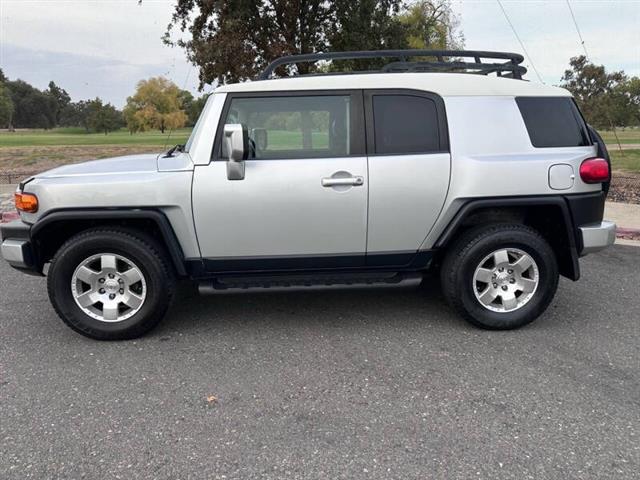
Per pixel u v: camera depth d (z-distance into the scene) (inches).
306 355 145.6
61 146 1194.6
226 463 99.4
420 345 151.2
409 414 115.3
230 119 151.4
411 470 96.7
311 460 100.0
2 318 175.8
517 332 159.9
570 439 105.7
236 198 148.6
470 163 152.7
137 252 149.3
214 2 464.8
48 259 162.7
